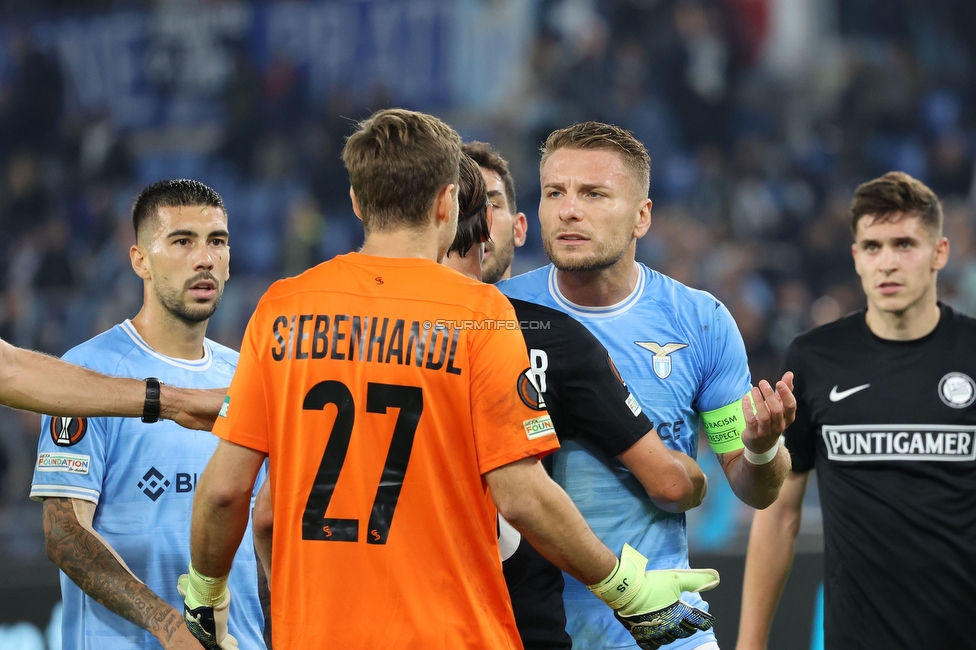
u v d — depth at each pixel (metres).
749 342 40.41
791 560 14.22
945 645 13.08
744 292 42.34
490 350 8.37
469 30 53.00
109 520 11.77
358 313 8.48
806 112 51.84
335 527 8.27
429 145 8.73
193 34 52.25
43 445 11.62
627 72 51.94
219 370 12.90
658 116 51.28
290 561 8.43
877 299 13.79
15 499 27.92
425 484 8.27
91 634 11.64
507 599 8.63
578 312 11.29
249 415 8.70
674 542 11.12
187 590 9.57
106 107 52.25
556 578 10.29
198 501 8.78
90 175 49.53
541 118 51.94
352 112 51.44
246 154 50.53
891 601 13.23
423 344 8.37
